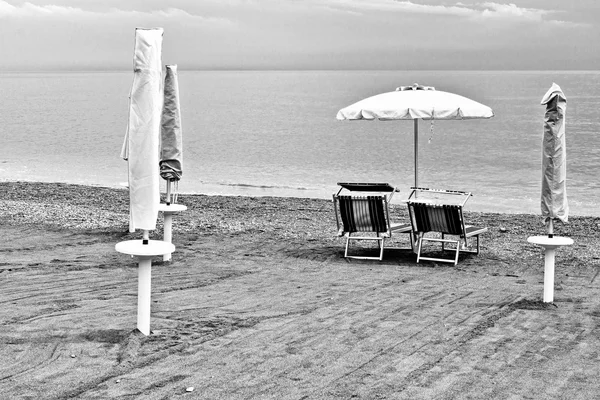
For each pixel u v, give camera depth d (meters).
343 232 11.28
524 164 32.91
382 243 11.06
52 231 13.15
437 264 10.84
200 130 53.88
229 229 13.82
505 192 24.11
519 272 10.34
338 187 25.20
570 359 6.41
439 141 45.78
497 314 7.92
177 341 6.75
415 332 7.20
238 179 27.28
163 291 8.85
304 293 8.88
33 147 39.66
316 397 5.46
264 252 11.65
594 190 24.36
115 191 20.23
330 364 6.21
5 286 8.86
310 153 38.41
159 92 6.51
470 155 37.06
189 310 7.92
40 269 9.91
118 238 12.55
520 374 6.01
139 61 6.44
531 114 72.56
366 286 9.34
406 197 22.02
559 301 8.57
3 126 54.50
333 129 56.88
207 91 160.00
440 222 10.65
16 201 17.52
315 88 186.50
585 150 37.56
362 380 5.84
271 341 6.84
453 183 26.64
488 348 6.70
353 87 197.00
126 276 9.54
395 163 33.69
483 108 10.66
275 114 75.62
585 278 9.95
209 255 11.32
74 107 85.44
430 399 5.45
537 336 7.10
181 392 5.52
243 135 49.91
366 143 44.81
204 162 33.38
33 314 7.55
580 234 13.94
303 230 13.85
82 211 15.49
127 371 5.96
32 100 104.69
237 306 8.16
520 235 13.73
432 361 6.32
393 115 10.55
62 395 5.42
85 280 9.26
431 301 8.53
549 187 8.13
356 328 7.32
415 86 11.45
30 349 6.44
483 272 10.30
